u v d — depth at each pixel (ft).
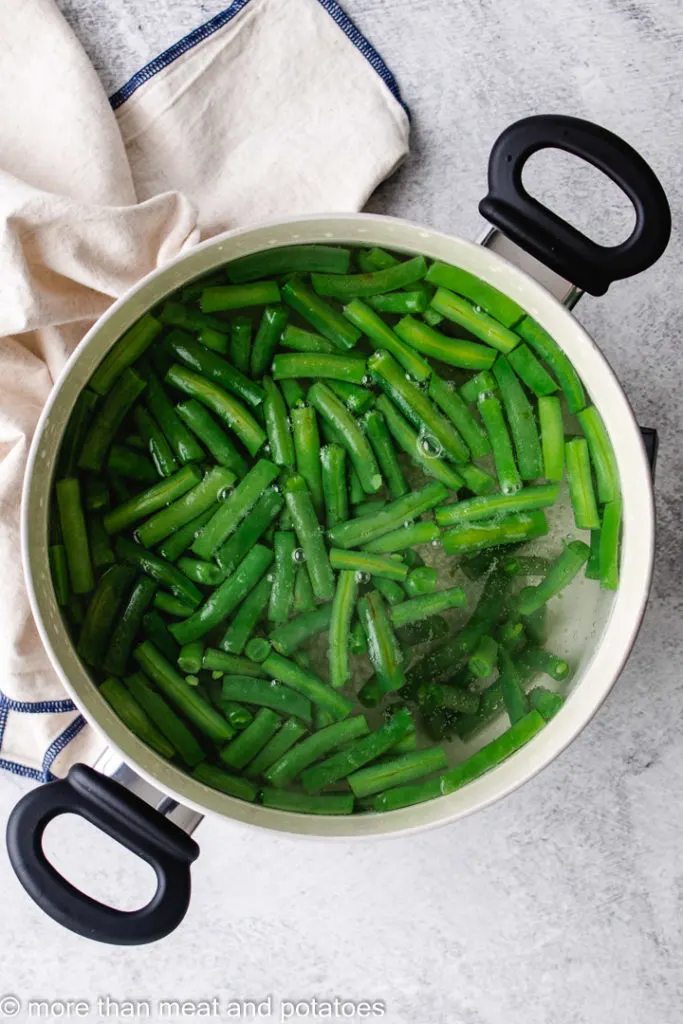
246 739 1.89
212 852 2.34
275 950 2.35
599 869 2.34
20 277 1.98
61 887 1.75
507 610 1.92
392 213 2.26
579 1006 2.35
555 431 1.89
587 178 2.25
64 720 2.18
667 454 2.27
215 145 2.19
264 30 2.17
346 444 1.88
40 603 1.81
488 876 2.35
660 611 2.29
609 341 2.27
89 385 1.86
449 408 1.89
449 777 1.91
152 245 2.05
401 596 1.89
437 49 2.25
